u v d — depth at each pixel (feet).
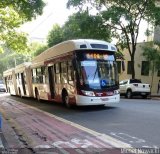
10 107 69.21
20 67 98.68
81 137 31.60
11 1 69.72
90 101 51.78
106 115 47.29
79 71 52.29
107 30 103.04
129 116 45.11
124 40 106.52
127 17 98.43
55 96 63.82
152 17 98.48
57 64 60.85
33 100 88.22
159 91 109.19
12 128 39.19
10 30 111.45
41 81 73.56
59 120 44.19
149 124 37.47
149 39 117.39
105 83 53.16
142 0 99.25
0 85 166.09
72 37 129.29
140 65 118.93
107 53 54.49
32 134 34.76
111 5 104.17
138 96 101.60
